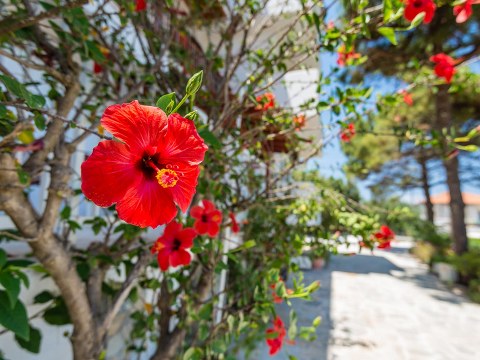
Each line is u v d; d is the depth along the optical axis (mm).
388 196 15438
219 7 2289
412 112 8414
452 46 6801
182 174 647
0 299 1190
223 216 2203
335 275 9133
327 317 5395
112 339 2734
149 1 2076
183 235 1592
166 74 2357
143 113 585
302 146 2719
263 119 2061
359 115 1649
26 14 1416
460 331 5043
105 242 1829
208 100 2162
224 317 2016
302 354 3891
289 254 2303
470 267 8070
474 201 36906
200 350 1776
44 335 2164
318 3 1420
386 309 6027
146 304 2641
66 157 1455
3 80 747
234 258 1787
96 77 2154
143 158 625
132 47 2287
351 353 4031
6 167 1141
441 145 1990
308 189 2439
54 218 1369
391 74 6914
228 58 2066
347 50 1319
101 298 1866
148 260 1901
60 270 1420
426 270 10656
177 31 2334
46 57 1756
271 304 1666
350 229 2270
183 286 2223
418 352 4188
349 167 3340
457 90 2178
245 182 2602
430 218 13617
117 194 592
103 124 557
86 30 1388
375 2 4707
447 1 1315
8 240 1690
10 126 1093
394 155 11023
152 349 3318
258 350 3713
